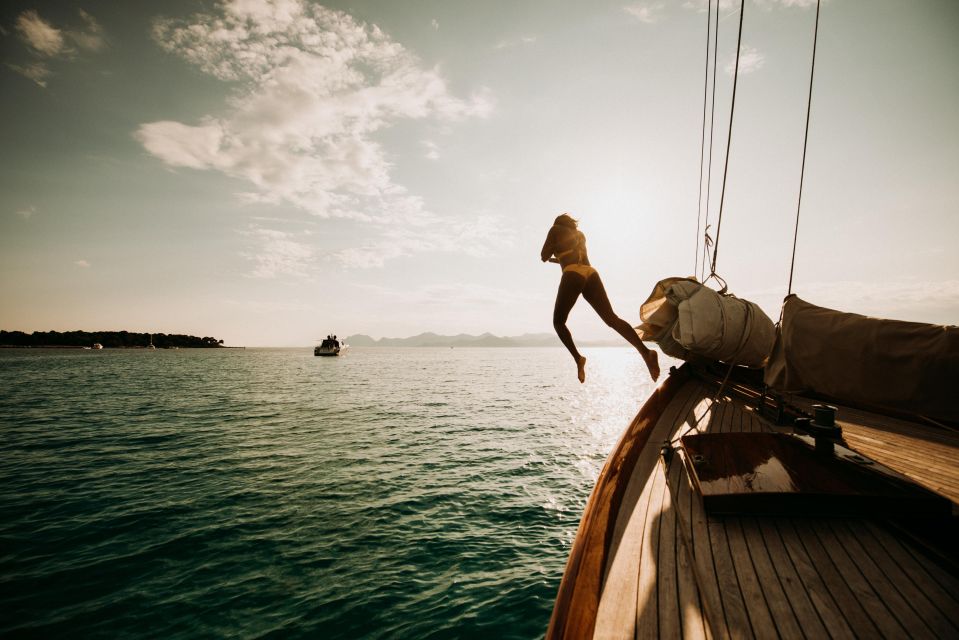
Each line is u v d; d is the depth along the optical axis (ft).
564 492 36.86
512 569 24.36
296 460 46.70
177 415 78.28
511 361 393.91
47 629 19.54
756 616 5.67
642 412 14.23
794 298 14.17
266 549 26.43
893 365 11.46
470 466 44.62
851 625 5.39
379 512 32.09
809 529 7.45
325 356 435.94
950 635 5.10
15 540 27.63
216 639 18.90
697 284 15.98
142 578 23.39
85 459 47.55
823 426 9.19
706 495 7.91
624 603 6.14
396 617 20.26
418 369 248.73
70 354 519.19
